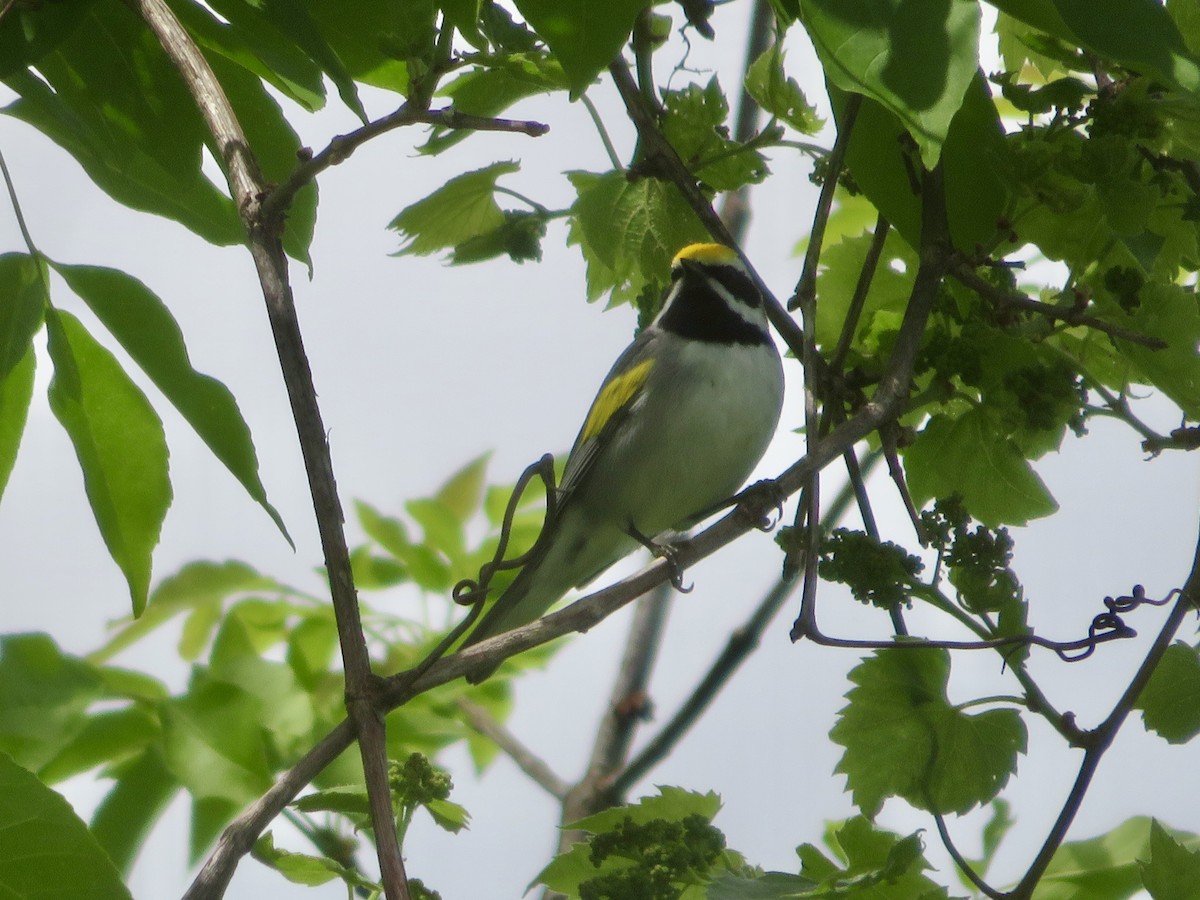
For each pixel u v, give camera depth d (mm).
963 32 4555
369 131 5383
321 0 6457
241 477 6172
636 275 8656
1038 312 6492
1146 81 6125
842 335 7180
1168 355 6355
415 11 5344
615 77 7777
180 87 6500
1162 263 6887
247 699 7008
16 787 4746
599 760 9062
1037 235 6930
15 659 6977
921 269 6520
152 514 6449
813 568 6070
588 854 6488
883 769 6438
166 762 6734
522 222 8375
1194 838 6750
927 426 7410
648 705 9250
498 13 5527
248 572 8602
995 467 7332
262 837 6215
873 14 4613
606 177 8008
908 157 6617
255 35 6492
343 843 6465
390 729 8234
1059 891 6762
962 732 6426
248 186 5688
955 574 6203
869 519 6613
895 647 5957
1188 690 6703
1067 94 6453
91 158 6555
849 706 6500
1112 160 6098
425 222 8328
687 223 7957
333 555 5090
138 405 6418
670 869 6062
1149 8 4957
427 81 5371
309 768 4742
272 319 5418
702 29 7539
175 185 6793
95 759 6926
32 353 6387
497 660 5105
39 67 6418
